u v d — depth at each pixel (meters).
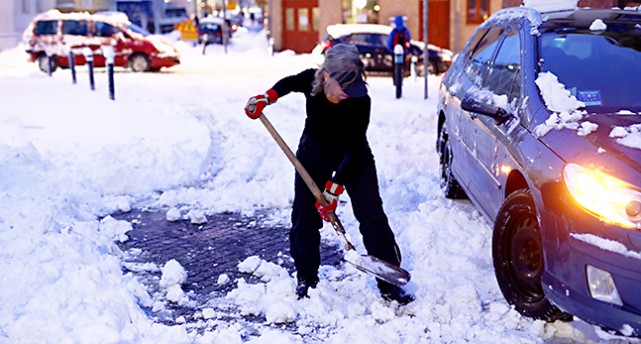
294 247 4.59
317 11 29.73
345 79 4.21
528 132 4.29
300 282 4.61
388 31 20.69
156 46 21.11
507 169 4.49
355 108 4.31
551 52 4.77
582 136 3.90
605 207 3.54
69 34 20.84
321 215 4.34
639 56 4.71
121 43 20.95
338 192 4.29
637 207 3.47
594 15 5.25
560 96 4.32
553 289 3.72
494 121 4.92
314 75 4.40
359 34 20.61
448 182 6.72
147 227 6.23
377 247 4.48
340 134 4.38
